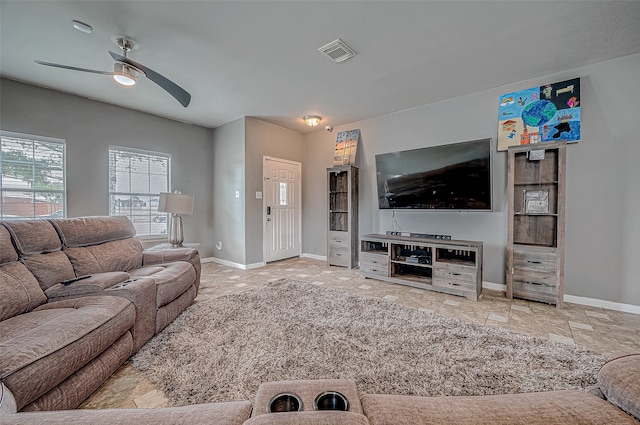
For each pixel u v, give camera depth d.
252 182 4.71
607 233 2.78
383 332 2.21
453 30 2.29
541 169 3.04
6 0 1.94
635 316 2.58
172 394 1.51
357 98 3.76
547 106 3.05
